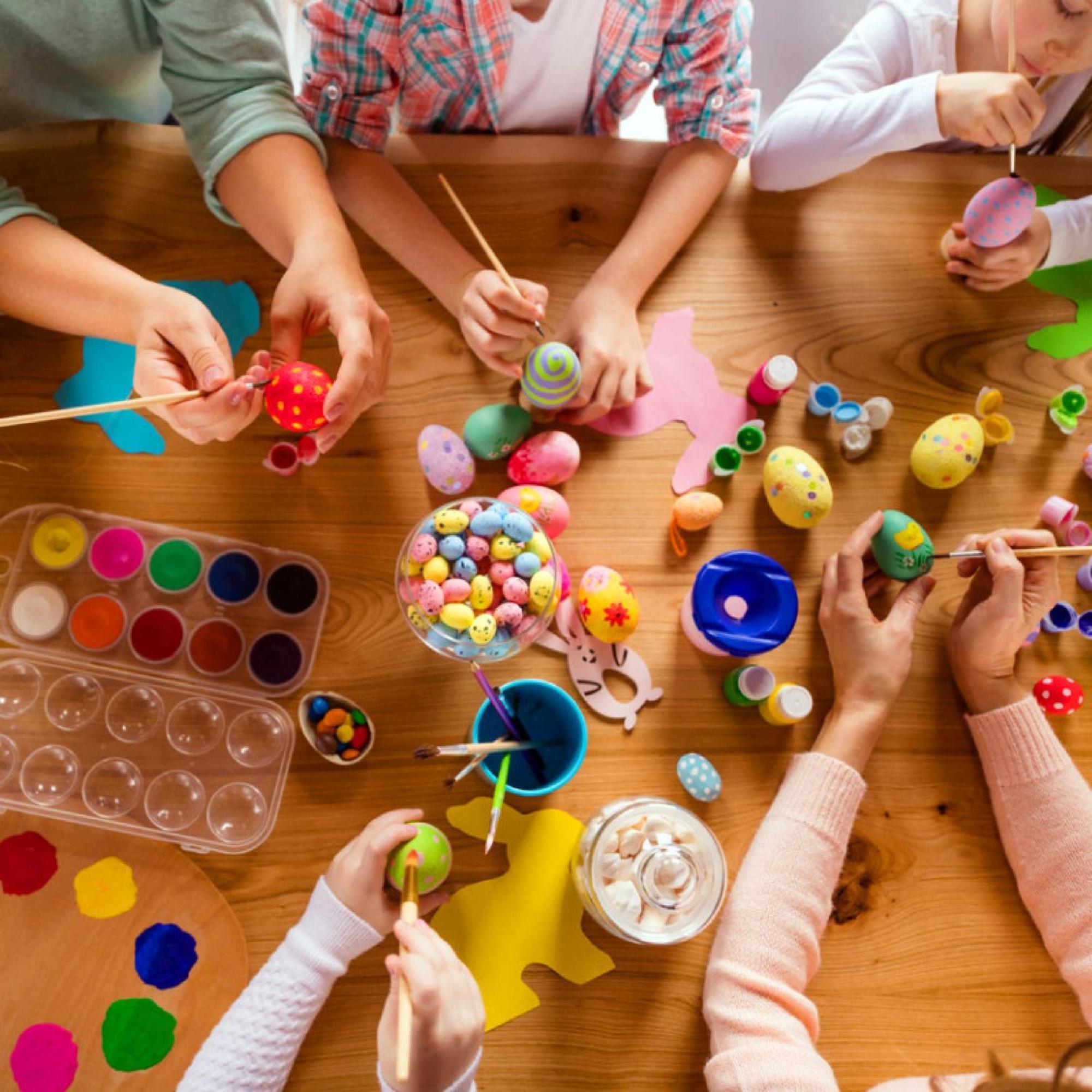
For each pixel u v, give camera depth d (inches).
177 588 28.8
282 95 30.1
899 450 32.5
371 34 31.2
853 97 34.7
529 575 26.0
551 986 27.0
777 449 30.4
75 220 30.4
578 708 26.9
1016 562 28.6
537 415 31.0
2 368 29.6
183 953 26.4
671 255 32.0
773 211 33.6
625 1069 26.7
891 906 28.4
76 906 26.5
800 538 31.3
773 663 30.3
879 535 29.7
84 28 31.6
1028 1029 27.7
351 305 26.7
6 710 27.7
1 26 30.1
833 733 28.8
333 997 26.4
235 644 28.8
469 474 29.5
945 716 30.3
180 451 29.5
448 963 22.9
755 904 26.1
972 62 38.9
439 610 25.4
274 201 28.5
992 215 30.9
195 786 27.7
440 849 25.9
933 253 34.0
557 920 27.4
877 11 38.6
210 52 29.0
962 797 29.6
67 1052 25.6
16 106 33.2
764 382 30.7
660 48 34.3
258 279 30.9
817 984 27.6
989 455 32.8
